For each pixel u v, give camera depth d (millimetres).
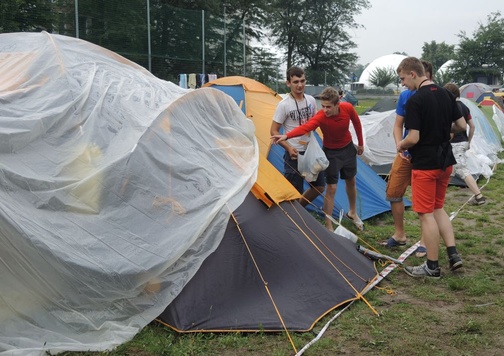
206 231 4203
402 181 6020
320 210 6562
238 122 5379
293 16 51406
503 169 12234
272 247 4457
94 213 3809
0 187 3516
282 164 7129
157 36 19250
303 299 4293
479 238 6660
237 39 22766
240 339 3799
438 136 5062
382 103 16516
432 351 3746
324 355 3689
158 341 3693
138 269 3742
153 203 4031
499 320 4234
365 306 4477
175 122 4531
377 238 6582
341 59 52969
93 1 16953
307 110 6305
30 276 3486
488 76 57250
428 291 4863
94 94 4289
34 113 3867
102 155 3980
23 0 15570
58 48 4586
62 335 3574
